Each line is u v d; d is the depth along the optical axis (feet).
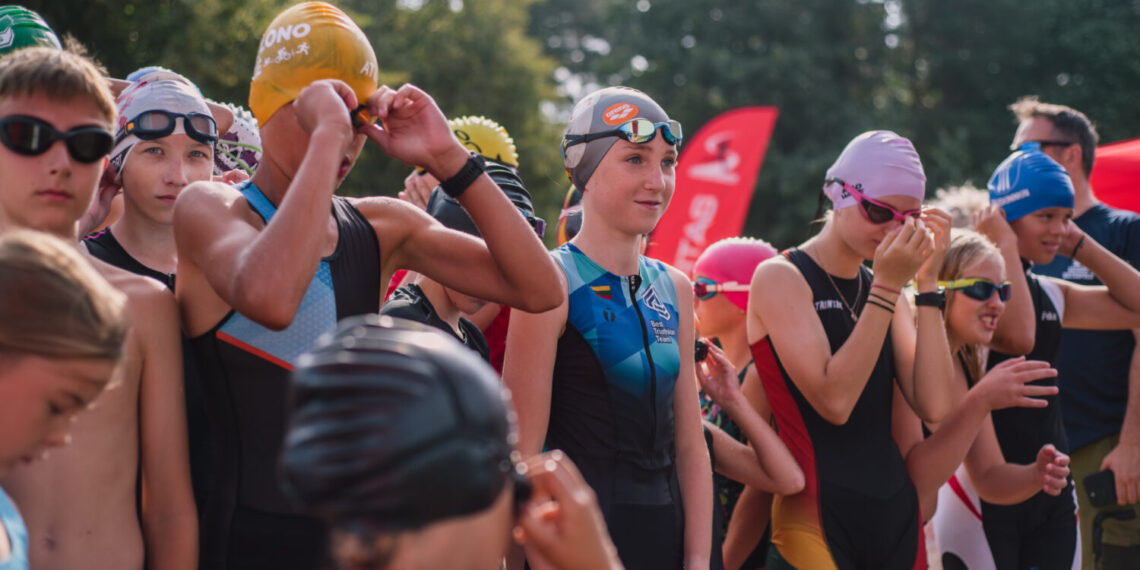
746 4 97.60
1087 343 15.70
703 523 9.24
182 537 6.11
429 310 8.80
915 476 11.76
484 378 2.91
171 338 6.34
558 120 103.76
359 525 2.78
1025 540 13.16
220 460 6.36
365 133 6.70
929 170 86.89
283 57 6.49
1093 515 15.38
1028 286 13.71
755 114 26.63
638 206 9.15
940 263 11.41
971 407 11.39
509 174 10.63
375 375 2.77
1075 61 99.50
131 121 8.68
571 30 136.67
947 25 100.73
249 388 6.27
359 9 80.59
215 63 53.52
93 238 8.82
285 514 6.20
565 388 8.93
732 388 11.03
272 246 5.59
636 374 8.90
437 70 79.77
